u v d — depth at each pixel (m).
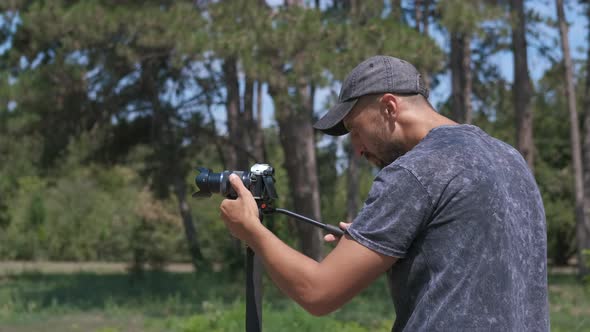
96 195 39.06
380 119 2.12
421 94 2.12
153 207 33.44
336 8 20.03
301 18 13.53
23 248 36.97
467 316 1.83
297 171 17.16
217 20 14.18
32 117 18.14
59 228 37.72
